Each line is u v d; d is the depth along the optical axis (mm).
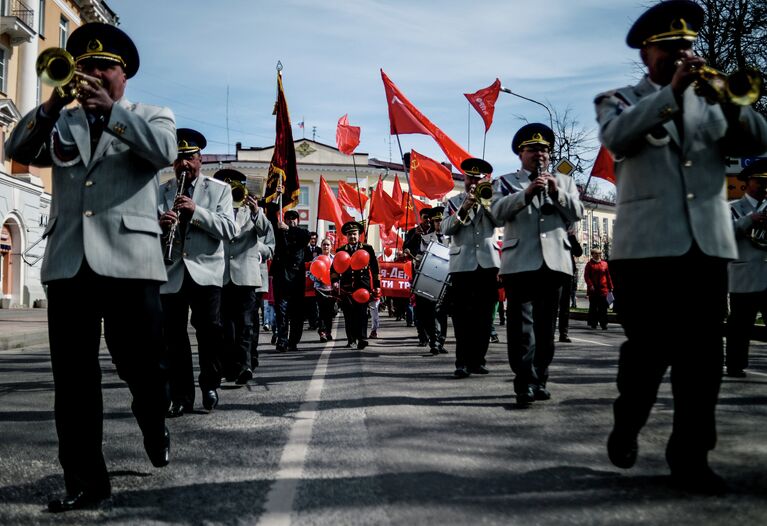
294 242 10984
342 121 19656
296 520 2939
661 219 3328
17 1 28297
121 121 3199
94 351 3332
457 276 7605
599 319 17234
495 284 7641
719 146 3438
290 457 3992
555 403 5668
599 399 5844
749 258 7324
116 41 3473
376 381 7090
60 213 3336
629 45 3672
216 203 5852
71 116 3410
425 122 14438
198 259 5688
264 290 8805
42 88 30656
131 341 3424
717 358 3285
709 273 3307
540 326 5770
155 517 3025
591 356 9492
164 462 3699
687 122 3371
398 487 3365
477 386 6703
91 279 3273
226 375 7000
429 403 5707
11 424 5117
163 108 3580
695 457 3248
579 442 4250
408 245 13156
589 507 3018
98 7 35062
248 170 61344
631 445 3436
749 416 5035
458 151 14039
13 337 12531
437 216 12508
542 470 3623
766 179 7695
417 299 10242
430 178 16828
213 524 2920
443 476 3541
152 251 3438
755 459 3770
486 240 7664
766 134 3359
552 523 2836
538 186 5605
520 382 5590
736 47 20234
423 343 11688
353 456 3984
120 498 3297
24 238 28297
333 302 13117
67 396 3238
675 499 3109
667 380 6934
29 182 28484
